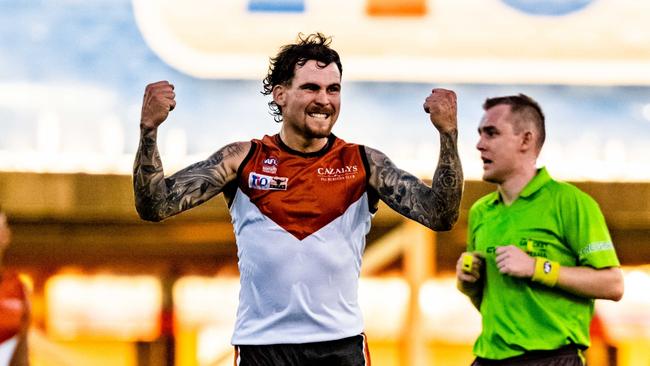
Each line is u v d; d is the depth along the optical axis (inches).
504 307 493.7
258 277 385.4
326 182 387.2
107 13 888.3
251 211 387.5
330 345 386.3
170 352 857.5
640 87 870.4
